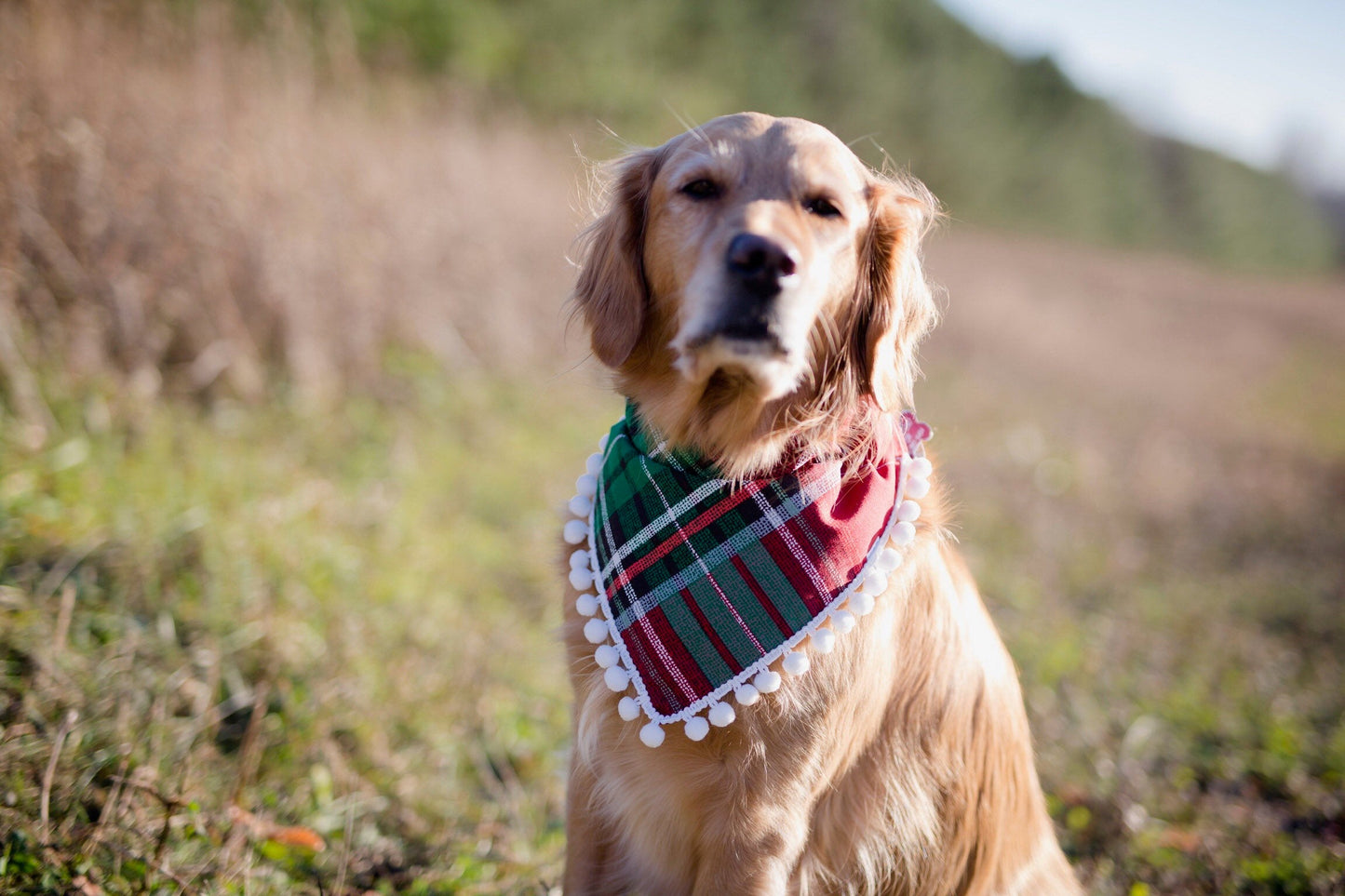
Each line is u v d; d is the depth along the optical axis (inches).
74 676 111.5
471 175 313.9
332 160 270.7
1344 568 305.1
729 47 834.8
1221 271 1525.6
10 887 86.3
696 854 92.1
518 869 112.6
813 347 91.6
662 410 93.6
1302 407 674.8
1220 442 480.7
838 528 88.1
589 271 100.2
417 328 273.9
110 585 132.6
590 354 102.5
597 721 93.2
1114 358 652.7
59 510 146.1
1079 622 220.8
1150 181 1569.9
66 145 212.5
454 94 394.3
